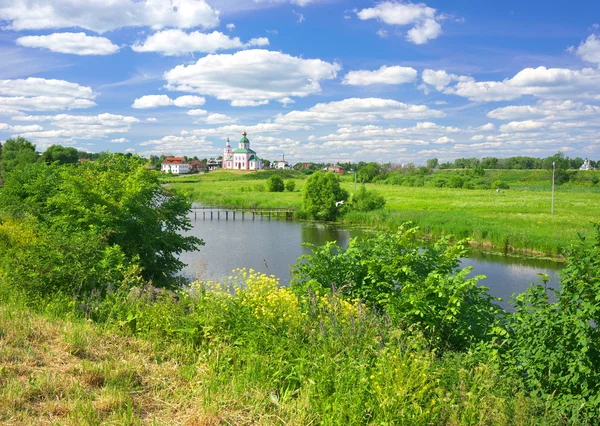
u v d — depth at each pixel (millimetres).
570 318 5355
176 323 6566
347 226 44031
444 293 7078
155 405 4598
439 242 8812
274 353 5570
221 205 67000
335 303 6484
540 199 63625
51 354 5414
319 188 50312
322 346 5453
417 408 4289
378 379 4617
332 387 4773
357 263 8594
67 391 4555
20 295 8047
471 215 42594
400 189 89625
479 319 7215
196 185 108312
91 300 7766
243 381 5082
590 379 5125
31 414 4121
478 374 5273
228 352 5777
